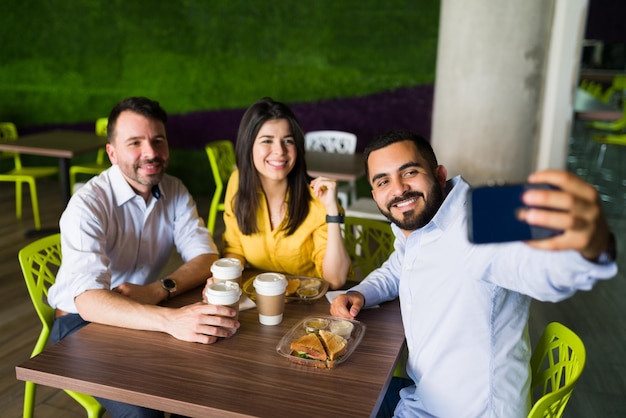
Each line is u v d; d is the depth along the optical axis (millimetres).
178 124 5328
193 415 1028
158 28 5156
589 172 6363
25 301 3020
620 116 5820
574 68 3799
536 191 631
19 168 4934
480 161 3416
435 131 3598
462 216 1178
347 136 4320
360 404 1031
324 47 4742
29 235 4137
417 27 4465
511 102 3275
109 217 1663
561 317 2979
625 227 4441
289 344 1249
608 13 10086
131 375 1120
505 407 1168
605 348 2650
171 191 1854
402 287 1315
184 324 1277
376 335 1331
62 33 5445
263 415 989
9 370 2332
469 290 1174
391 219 1253
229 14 4922
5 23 5559
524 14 3137
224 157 4332
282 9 4766
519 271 968
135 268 1789
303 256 1823
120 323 1333
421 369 1265
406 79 4598
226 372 1139
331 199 1702
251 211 1765
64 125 5691
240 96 5086
